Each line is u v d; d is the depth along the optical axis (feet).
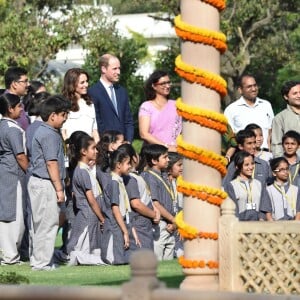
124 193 84.28
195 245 55.98
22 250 86.53
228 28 200.23
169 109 90.58
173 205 88.22
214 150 55.98
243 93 92.84
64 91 89.51
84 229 84.53
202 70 55.52
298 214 85.76
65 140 87.81
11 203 82.84
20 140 83.10
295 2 207.10
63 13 209.46
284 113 90.68
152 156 87.76
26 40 195.52
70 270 78.33
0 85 188.24
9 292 41.47
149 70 242.99
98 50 207.51
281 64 217.97
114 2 291.79
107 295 39.34
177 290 38.52
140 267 38.50
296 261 56.03
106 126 90.99
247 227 55.47
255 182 85.20
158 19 207.51
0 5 204.23
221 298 37.86
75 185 85.20
